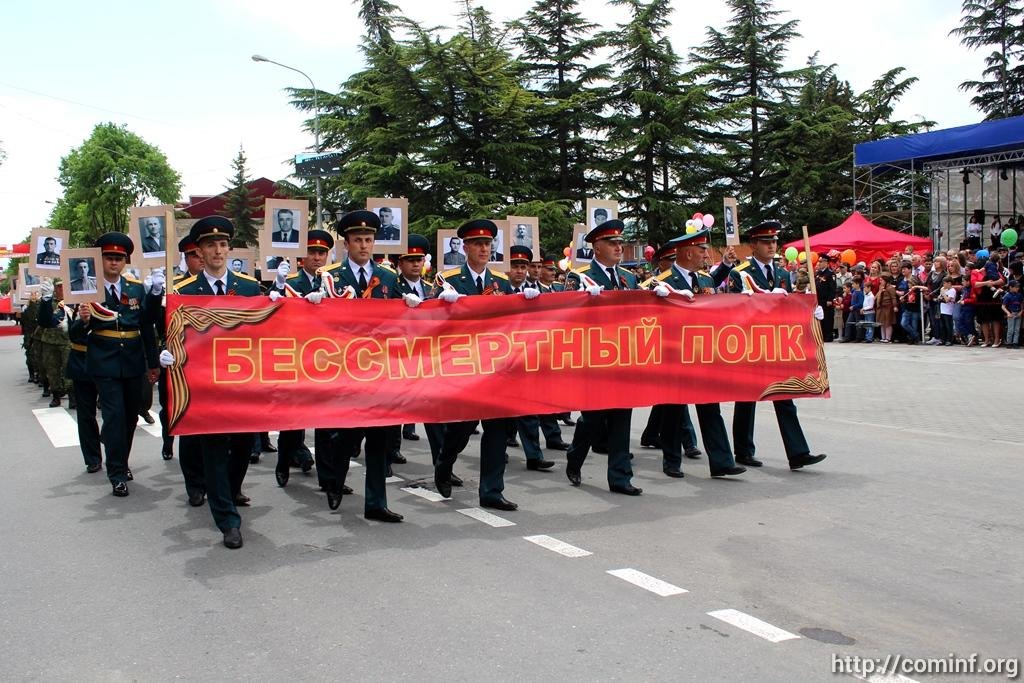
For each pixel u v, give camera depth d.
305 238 7.54
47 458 8.80
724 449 7.30
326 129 32.31
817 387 7.68
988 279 16.80
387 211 8.36
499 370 6.46
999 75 41.47
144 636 4.09
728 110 34.25
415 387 6.16
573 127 33.56
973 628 4.06
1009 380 12.88
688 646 3.85
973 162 21.70
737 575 4.81
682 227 33.59
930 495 6.61
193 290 6.21
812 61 51.25
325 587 4.72
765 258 7.97
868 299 19.30
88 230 68.12
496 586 4.68
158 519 6.30
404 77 29.12
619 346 6.92
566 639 3.95
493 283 7.64
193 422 5.52
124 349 7.18
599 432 7.18
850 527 5.75
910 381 13.38
